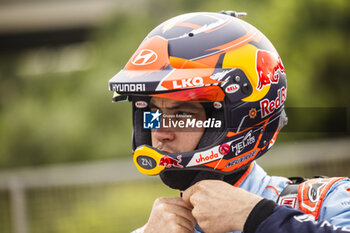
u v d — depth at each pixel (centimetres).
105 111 1182
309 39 955
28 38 2275
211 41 216
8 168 1184
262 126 224
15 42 2272
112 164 709
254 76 218
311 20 970
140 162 217
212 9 1088
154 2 1302
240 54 217
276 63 232
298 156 686
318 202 208
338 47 953
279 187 224
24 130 1218
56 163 1167
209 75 209
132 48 1280
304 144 686
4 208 697
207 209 200
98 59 1334
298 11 972
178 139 217
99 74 1280
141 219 706
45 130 1201
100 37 1362
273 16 971
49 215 702
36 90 1412
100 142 1151
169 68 211
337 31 970
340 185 211
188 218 215
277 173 685
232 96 212
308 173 685
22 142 1204
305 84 916
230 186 203
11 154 1198
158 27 227
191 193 209
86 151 1155
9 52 2245
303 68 933
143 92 212
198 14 228
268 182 228
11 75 1573
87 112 1196
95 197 709
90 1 2303
